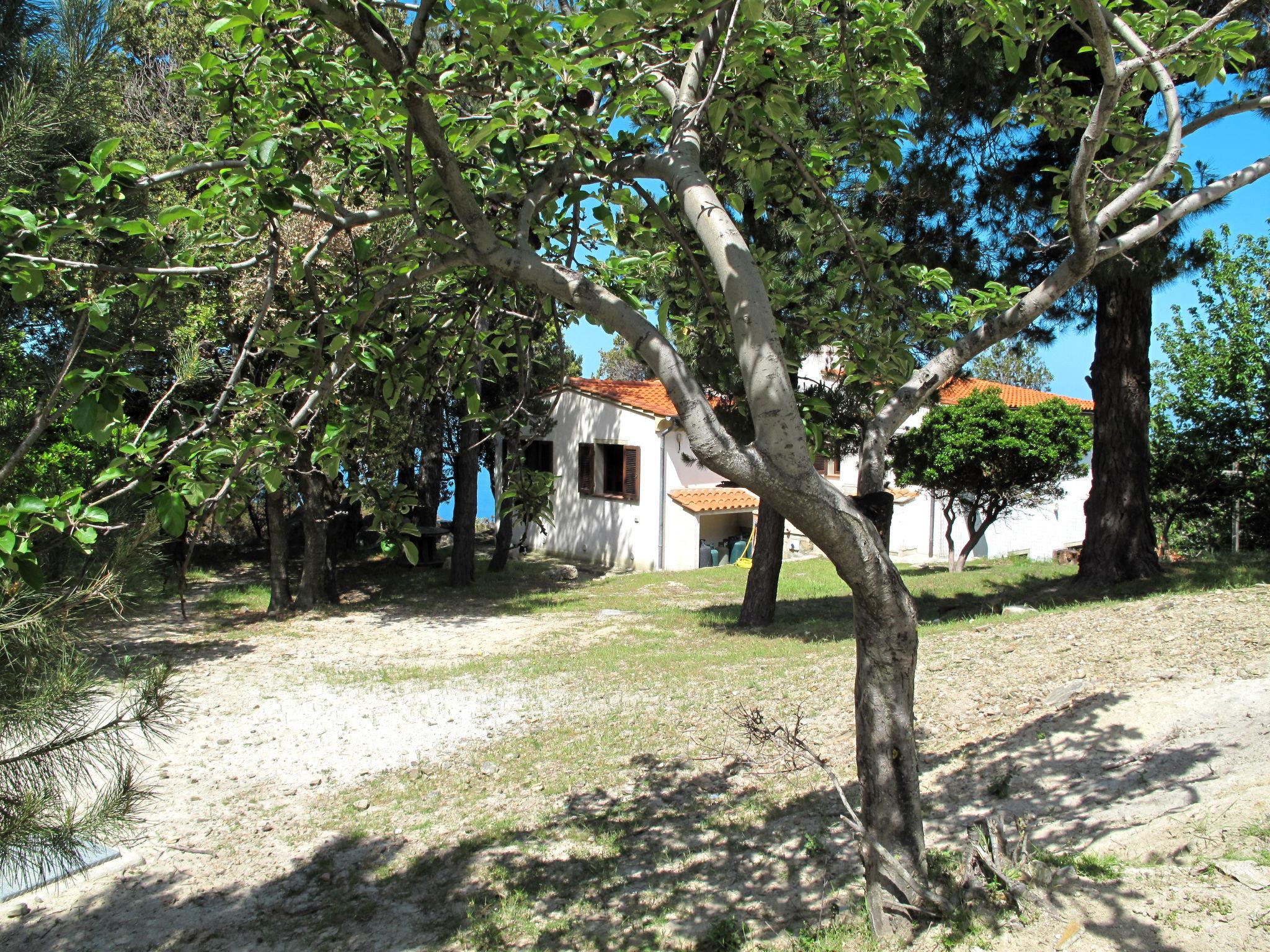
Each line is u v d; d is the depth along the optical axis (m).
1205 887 3.39
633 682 9.39
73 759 2.86
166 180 3.09
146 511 3.38
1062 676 6.91
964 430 17.09
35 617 2.68
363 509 3.87
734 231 3.29
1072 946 3.22
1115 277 10.19
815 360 12.09
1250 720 5.20
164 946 4.65
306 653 12.02
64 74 4.73
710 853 5.10
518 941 4.39
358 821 6.20
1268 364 15.03
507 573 20.70
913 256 10.04
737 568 21.33
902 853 3.52
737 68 3.92
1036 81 4.78
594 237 4.99
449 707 8.97
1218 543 18.22
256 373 10.69
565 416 23.47
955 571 18.52
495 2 2.79
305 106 3.66
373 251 3.95
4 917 4.98
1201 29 3.15
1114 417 11.94
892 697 3.48
